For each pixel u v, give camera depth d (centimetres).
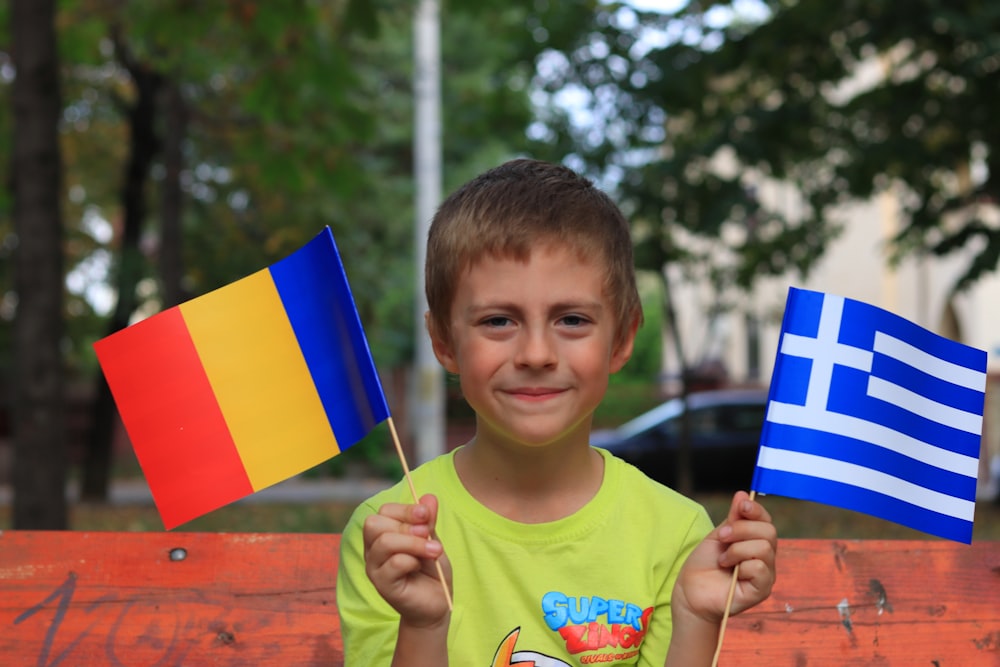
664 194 979
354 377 183
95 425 1328
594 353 179
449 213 188
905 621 221
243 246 1479
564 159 1020
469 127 1042
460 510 197
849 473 186
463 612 192
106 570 215
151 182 1573
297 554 217
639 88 931
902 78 937
